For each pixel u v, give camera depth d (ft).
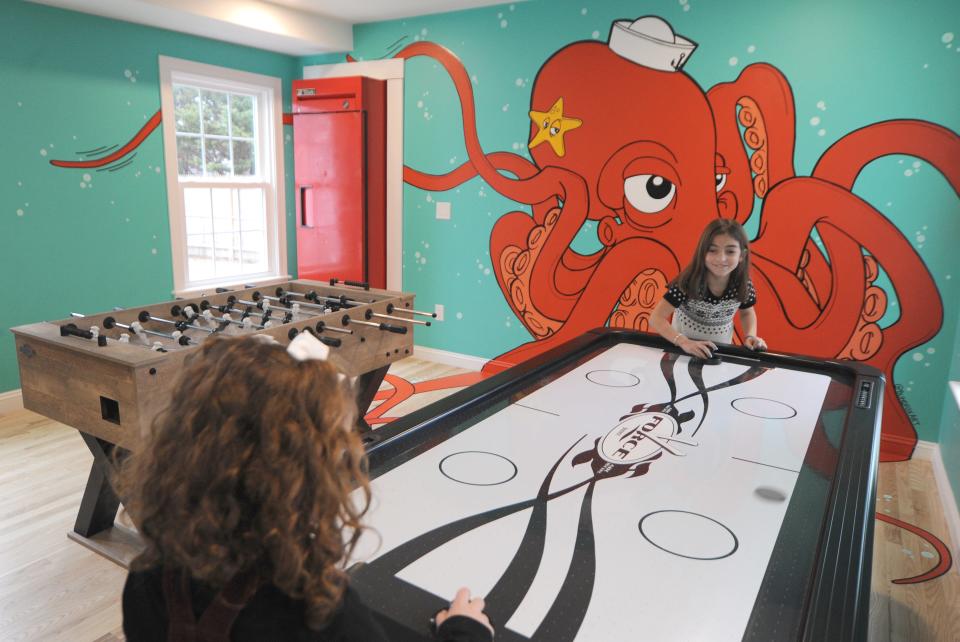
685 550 3.52
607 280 13.06
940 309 10.25
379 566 3.28
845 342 11.04
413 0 12.82
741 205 11.51
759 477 4.49
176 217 14.10
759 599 3.10
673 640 2.80
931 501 9.24
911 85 9.91
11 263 11.69
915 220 10.22
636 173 12.36
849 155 10.52
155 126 13.46
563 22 12.55
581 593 3.11
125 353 6.67
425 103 14.47
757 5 10.78
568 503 4.03
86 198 12.59
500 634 2.80
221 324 9.09
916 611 6.78
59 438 10.72
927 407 10.55
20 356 7.64
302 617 2.13
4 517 8.25
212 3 12.30
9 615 6.43
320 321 8.75
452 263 14.89
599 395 6.21
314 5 13.35
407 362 15.49
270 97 15.67
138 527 2.21
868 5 10.00
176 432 2.14
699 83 11.50
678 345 8.02
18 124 11.48
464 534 3.62
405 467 4.48
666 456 4.81
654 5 11.64
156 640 2.20
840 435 5.30
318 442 2.10
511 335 14.43
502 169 13.80
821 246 10.96
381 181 15.26
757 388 6.55
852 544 3.33
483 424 5.35
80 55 12.10
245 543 2.07
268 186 16.11
